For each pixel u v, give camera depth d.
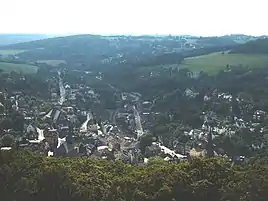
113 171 65.25
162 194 54.69
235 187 53.41
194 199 55.03
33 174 57.06
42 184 55.19
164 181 56.78
